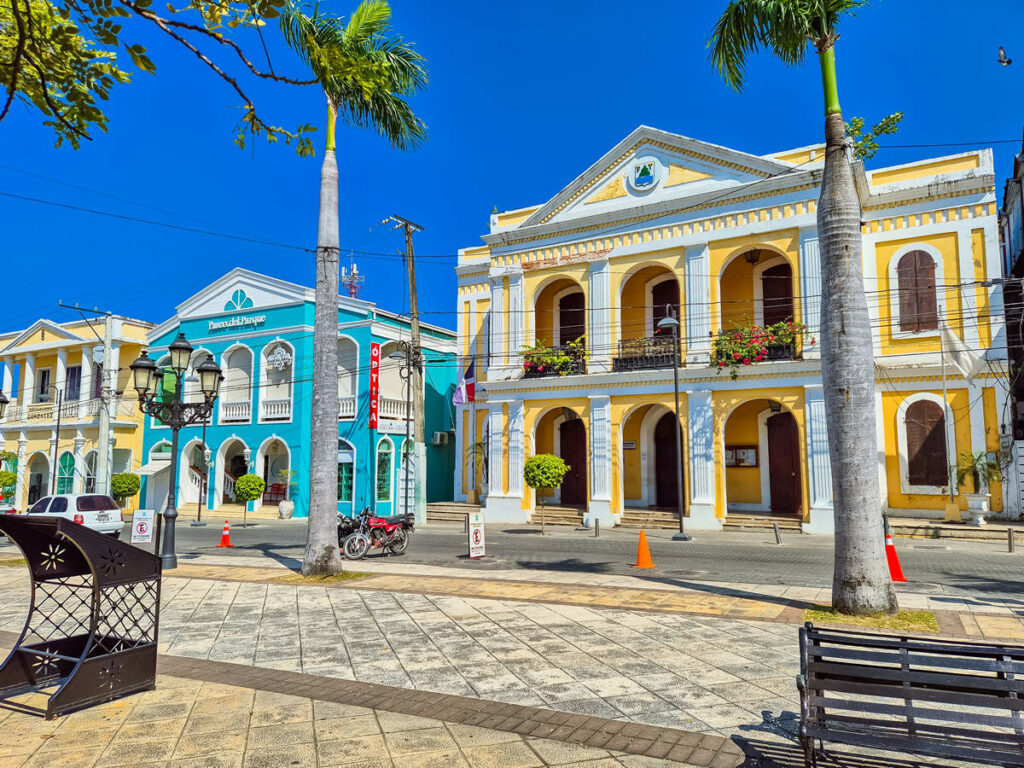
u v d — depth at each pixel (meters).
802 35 9.36
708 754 4.45
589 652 6.93
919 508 20.33
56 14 4.38
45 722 5.07
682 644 7.20
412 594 10.19
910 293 21.03
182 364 14.27
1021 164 23.92
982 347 20.06
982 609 8.89
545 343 25.88
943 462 20.19
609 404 23.17
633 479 25.77
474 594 10.10
